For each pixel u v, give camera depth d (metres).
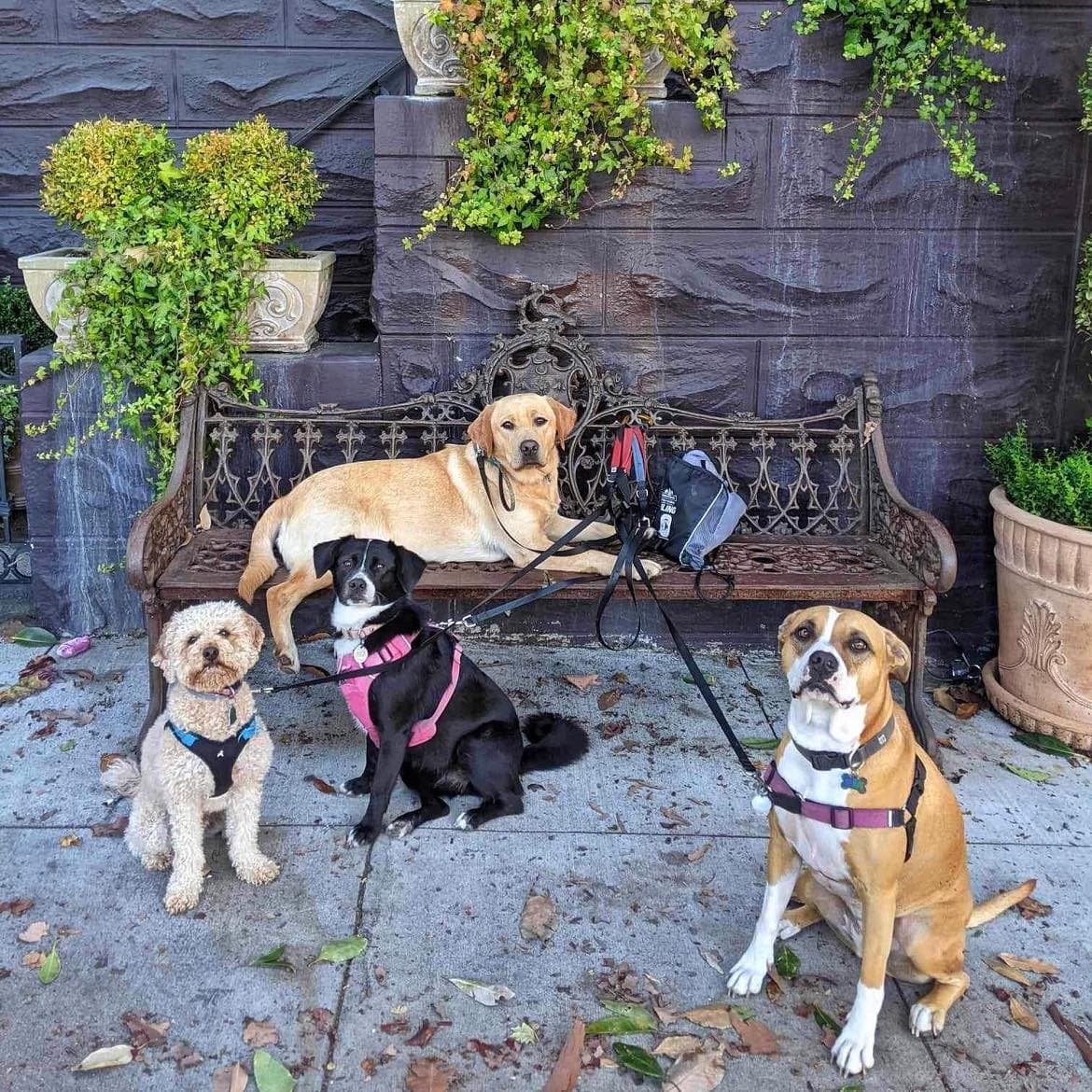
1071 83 4.37
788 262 4.54
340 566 3.32
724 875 3.23
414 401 4.54
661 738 4.07
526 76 4.21
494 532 4.16
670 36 4.20
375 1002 2.67
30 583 5.02
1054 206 4.48
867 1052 2.47
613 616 4.88
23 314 5.34
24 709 4.15
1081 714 4.03
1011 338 4.61
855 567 4.09
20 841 3.31
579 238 4.50
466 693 3.48
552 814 3.54
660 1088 2.43
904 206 4.48
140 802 3.10
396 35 5.36
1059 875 3.27
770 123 4.39
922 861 2.53
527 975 2.78
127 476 4.69
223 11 5.31
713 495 4.05
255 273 4.59
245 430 4.66
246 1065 2.46
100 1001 2.65
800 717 2.47
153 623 3.86
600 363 4.57
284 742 3.97
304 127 5.44
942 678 4.72
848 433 4.58
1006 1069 2.52
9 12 5.27
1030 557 4.03
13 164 5.45
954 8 4.22
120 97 5.39
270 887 3.12
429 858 3.28
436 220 4.40
